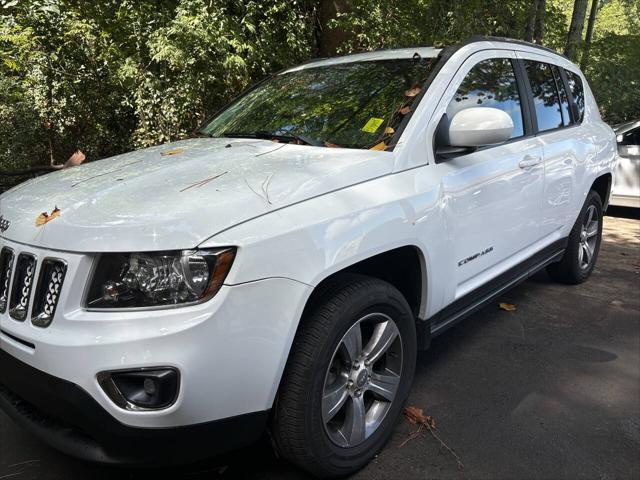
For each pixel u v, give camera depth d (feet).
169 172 7.76
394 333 8.00
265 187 6.89
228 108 12.16
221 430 6.15
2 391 7.16
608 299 14.99
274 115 10.48
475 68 10.28
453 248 9.07
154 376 5.65
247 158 8.27
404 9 25.63
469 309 10.28
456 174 9.07
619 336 12.59
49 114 23.58
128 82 22.81
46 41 22.72
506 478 7.70
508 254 11.23
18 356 6.33
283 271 6.29
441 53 10.03
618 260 19.27
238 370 6.04
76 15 21.77
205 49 20.89
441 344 12.05
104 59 22.99
